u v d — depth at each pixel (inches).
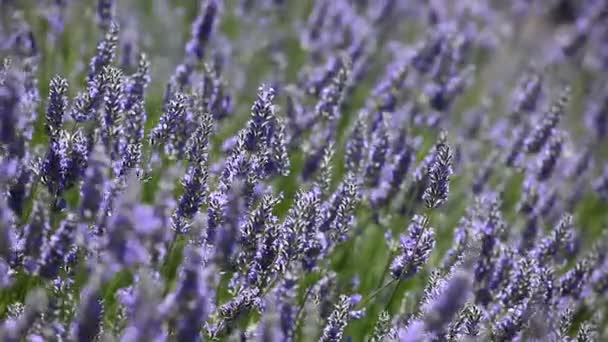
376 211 273.7
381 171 271.1
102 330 195.9
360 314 227.8
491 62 488.7
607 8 520.4
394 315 257.6
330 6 386.6
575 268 248.2
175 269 250.1
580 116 481.7
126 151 219.6
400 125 321.7
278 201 229.5
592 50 506.6
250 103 381.4
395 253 259.3
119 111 220.8
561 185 358.3
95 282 171.0
